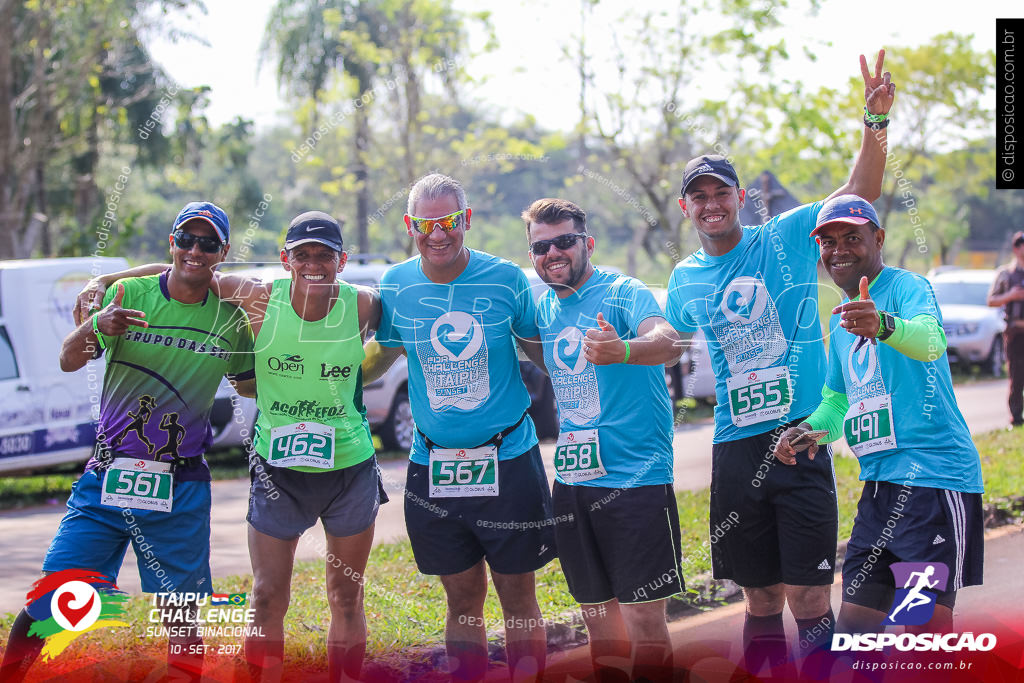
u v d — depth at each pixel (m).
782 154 14.19
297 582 5.56
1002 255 36.00
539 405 9.41
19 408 9.02
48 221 17.77
